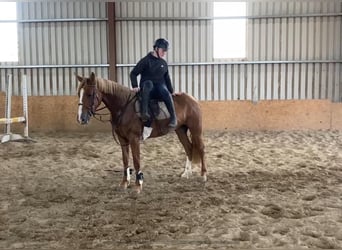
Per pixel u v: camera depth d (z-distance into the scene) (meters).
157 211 3.98
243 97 10.10
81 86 4.34
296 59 9.93
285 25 9.82
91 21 9.98
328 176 5.31
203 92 10.13
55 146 7.78
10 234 3.46
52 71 10.16
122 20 9.94
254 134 9.14
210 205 4.14
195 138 5.10
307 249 3.01
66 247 3.16
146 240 3.27
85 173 5.63
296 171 5.61
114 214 3.92
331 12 9.74
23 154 7.00
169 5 9.89
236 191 4.66
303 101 9.66
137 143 4.56
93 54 10.10
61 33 10.04
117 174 5.55
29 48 10.09
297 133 9.19
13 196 4.57
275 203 4.15
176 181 5.16
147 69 4.55
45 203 4.30
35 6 9.95
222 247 3.10
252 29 9.85
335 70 9.93
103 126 9.83
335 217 3.71
